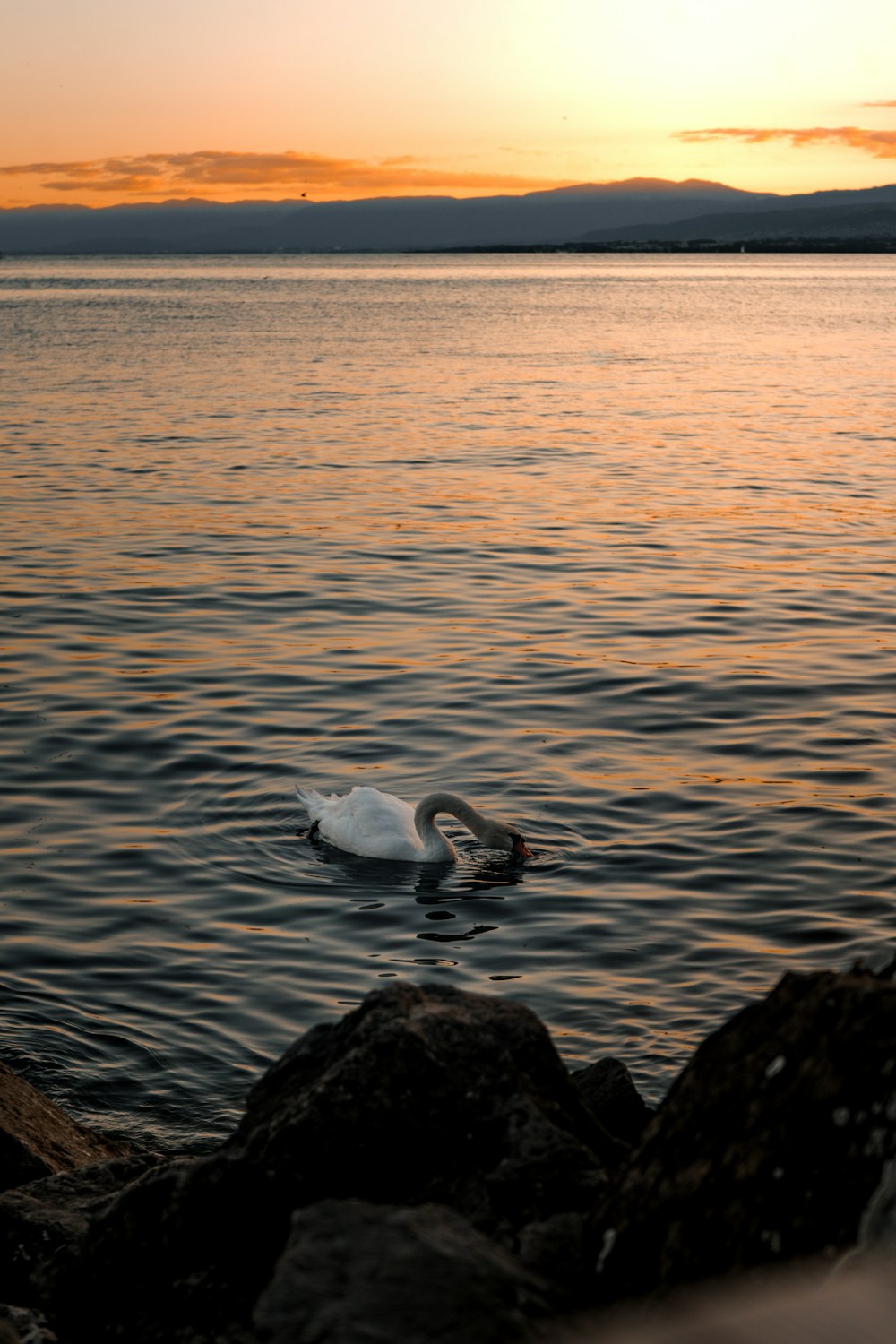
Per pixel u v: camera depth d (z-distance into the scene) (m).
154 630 20.02
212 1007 9.94
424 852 12.52
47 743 15.33
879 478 34.91
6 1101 7.56
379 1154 5.16
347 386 59.03
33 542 26.23
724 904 11.44
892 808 13.32
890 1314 1.58
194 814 13.58
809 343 89.88
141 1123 8.52
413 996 5.83
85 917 11.38
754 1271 3.65
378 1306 3.66
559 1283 4.20
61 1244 5.85
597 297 165.62
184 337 89.69
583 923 11.21
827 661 18.34
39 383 58.38
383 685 17.39
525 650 18.97
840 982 4.25
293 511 29.81
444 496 31.88
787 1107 4.02
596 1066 6.58
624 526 28.27
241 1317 4.60
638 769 14.54
